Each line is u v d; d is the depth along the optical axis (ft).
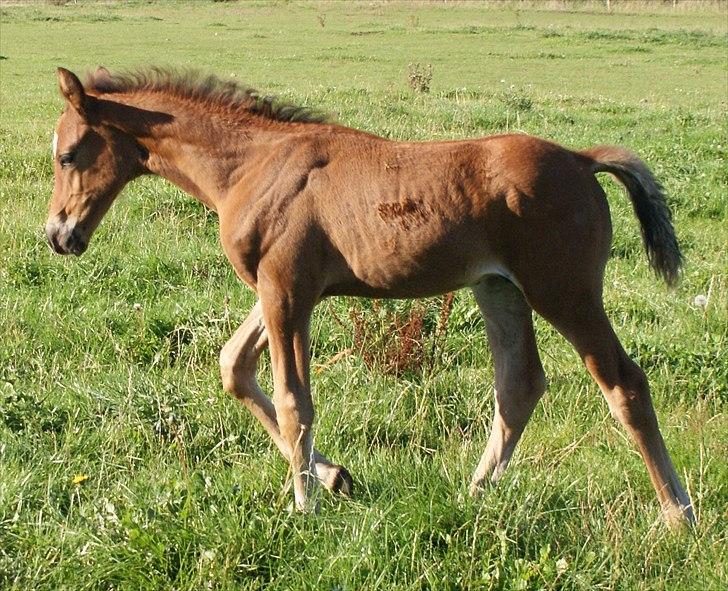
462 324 20.70
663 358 19.24
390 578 12.45
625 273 24.81
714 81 76.64
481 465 15.11
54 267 24.44
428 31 115.85
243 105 15.74
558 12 147.13
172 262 24.86
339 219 14.37
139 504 13.57
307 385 14.71
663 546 12.92
